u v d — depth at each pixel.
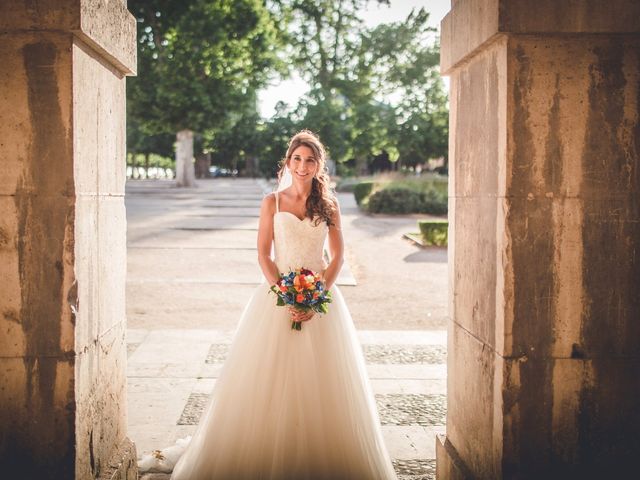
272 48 32.41
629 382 2.70
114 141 3.17
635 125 2.60
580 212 2.63
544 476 2.72
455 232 3.33
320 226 3.34
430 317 8.09
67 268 2.62
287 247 3.34
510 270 2.64
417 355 6.20
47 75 2.55
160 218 19.84
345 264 12.30
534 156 2.60
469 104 3.06
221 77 30.88
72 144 2.57
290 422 3.20
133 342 6.60
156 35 30.88
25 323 2.64
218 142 50.97
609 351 2.69
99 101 2.92
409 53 40.88
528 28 2.52
